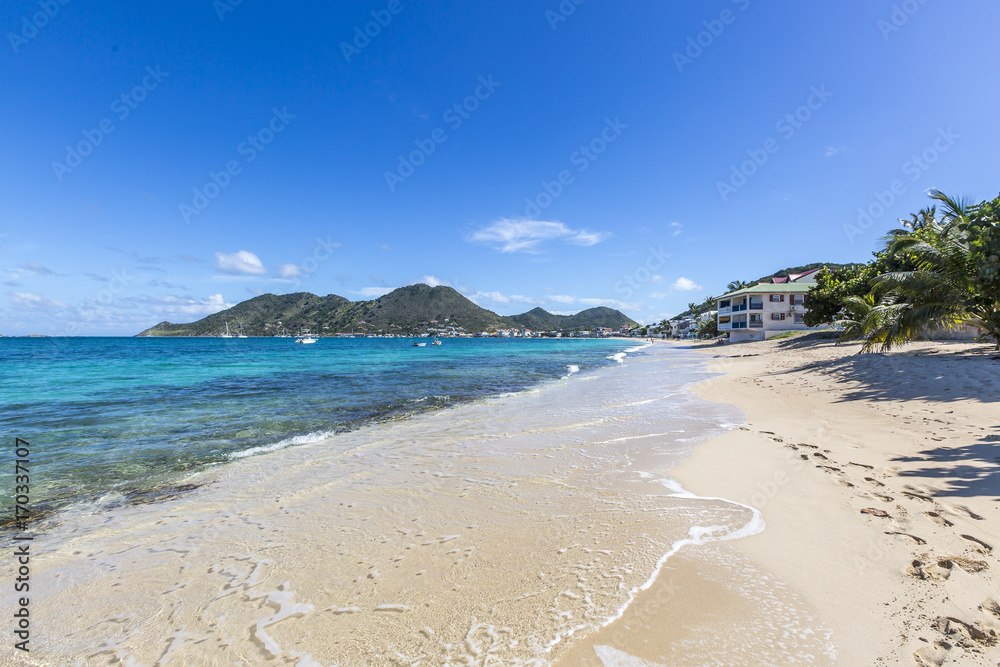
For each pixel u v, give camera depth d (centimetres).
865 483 518
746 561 360
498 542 417
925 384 1089
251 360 3944
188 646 288
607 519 461
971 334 2028
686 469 625
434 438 873
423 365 3281
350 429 975
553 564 370
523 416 1098
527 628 288
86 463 719
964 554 344
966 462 548
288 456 756
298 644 284
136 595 348
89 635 301
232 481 629
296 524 475
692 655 257
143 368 2942
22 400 1437
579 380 2028
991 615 273
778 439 766
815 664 245
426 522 471
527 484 588
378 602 326
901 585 311
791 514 447
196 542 438
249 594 345
